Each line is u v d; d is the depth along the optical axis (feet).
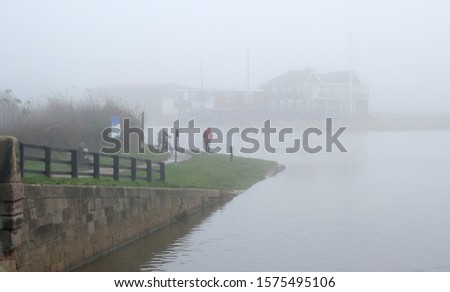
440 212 88.28
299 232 75.00
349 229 76.48
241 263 60.03
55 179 56.90
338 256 63.00
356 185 119.34
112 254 63.82
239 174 123.85
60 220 53.93
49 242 51.93
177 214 84.07
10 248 45.93
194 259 61.87
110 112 131.54
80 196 57.57
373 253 64.18
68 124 117.29
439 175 135.44
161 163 86.79
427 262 60.64
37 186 50.14
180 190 85.15
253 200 101.45
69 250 55.47
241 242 69.67
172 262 60.49
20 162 50.96
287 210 91.15
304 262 60.64
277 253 64.23
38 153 105.91
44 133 112.27
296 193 108.99
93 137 124.16
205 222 82.58
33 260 49.24
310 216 85.81
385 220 82.33
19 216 46.80
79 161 88.02
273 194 108.06
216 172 118.93
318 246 67.51
